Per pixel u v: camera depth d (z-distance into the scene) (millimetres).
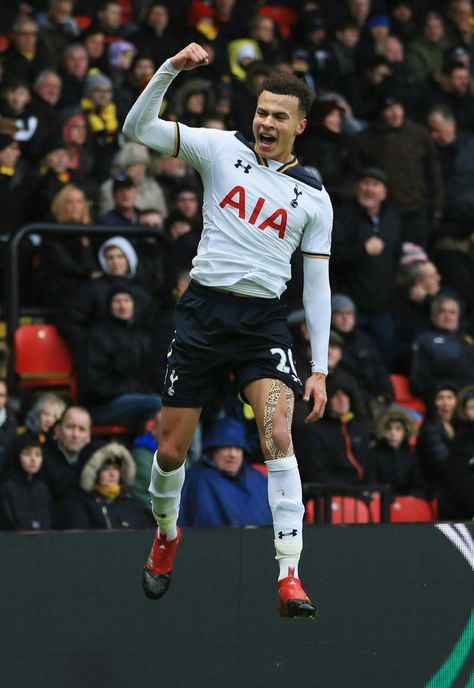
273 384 8273
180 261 15758
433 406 15281
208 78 20234
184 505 12422
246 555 9555
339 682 9695
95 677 9195
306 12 23266
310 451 13852
